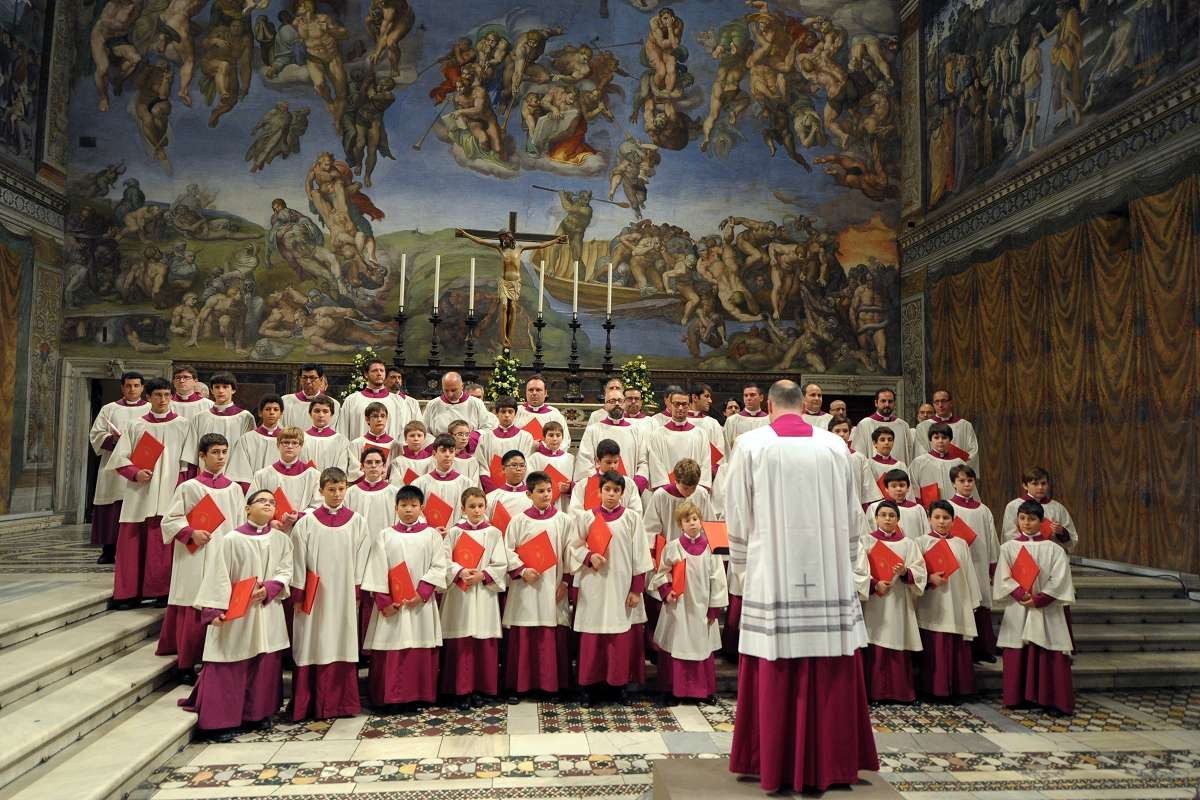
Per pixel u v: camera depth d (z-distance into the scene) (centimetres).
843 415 844
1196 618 833
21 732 460
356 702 605
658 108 1584
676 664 638
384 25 1545
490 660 636
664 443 823
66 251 1417
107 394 1491
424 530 624
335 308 1475
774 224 1574
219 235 1462
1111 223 1033
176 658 618
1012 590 652
